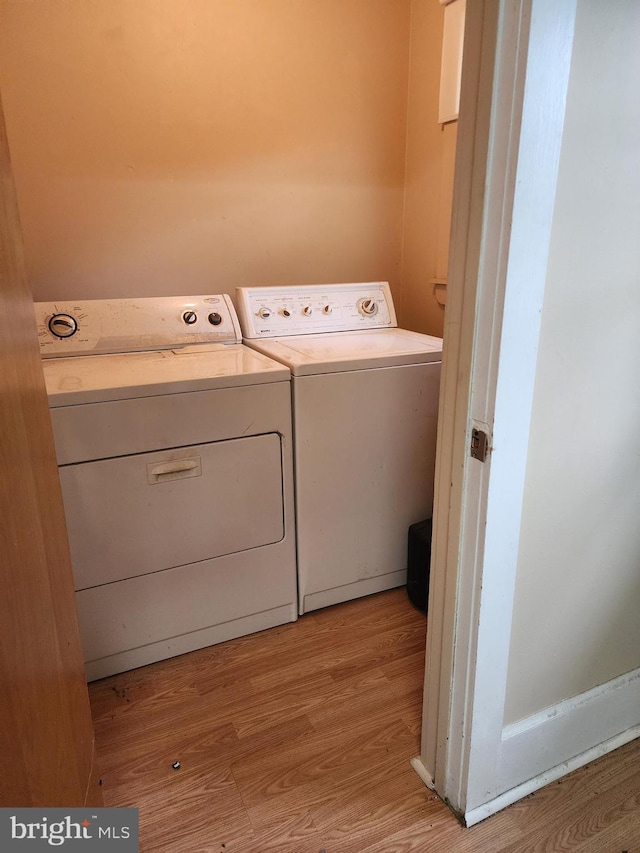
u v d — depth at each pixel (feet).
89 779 3.19
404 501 6.35
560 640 3.94
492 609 3.43
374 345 6.40
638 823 3.85
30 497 2.46
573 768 4.27
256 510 5.54
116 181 6.62
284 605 6.02
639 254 3.25
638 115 2.96
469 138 2.81
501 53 2.55
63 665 2.82
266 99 7.07
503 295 2.83
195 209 7.08
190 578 5.42
